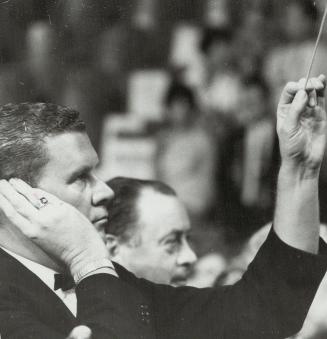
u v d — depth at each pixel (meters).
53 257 4.02
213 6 12.88
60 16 12.50
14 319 3.91
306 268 4.26
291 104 4.16
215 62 12.49
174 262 6.54
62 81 12.50
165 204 6.57
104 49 12.68
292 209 4.27
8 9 12.23
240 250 9.49
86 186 4.22
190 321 4.52
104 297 3.92
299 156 4.21
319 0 12.53
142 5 12.73
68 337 3.80
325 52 12.44
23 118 4.16
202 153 11.80
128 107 12.55
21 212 4.00
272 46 12.59
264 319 4.34
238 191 11.57
